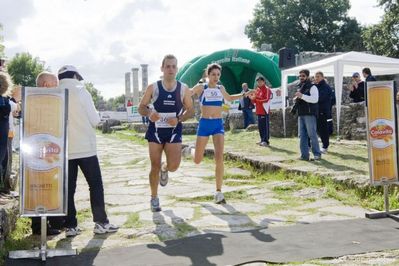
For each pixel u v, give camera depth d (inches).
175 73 215.6
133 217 218.7
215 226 199.3
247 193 269.1
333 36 2448.3
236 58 951.0
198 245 170.1
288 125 574.9
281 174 316.8
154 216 220.5
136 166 421.4
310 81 350.0
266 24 2394.2
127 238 185.9
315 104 349.1
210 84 250.4
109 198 267.6
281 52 686.5
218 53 928.3
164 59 215.0
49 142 167.3
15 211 201.3
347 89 794.2
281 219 209.8
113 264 153.2
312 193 261.9
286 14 2386.8
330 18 2396.7
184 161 428.8
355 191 254.4
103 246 175.9
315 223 199.0
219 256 156.6
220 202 246.5
